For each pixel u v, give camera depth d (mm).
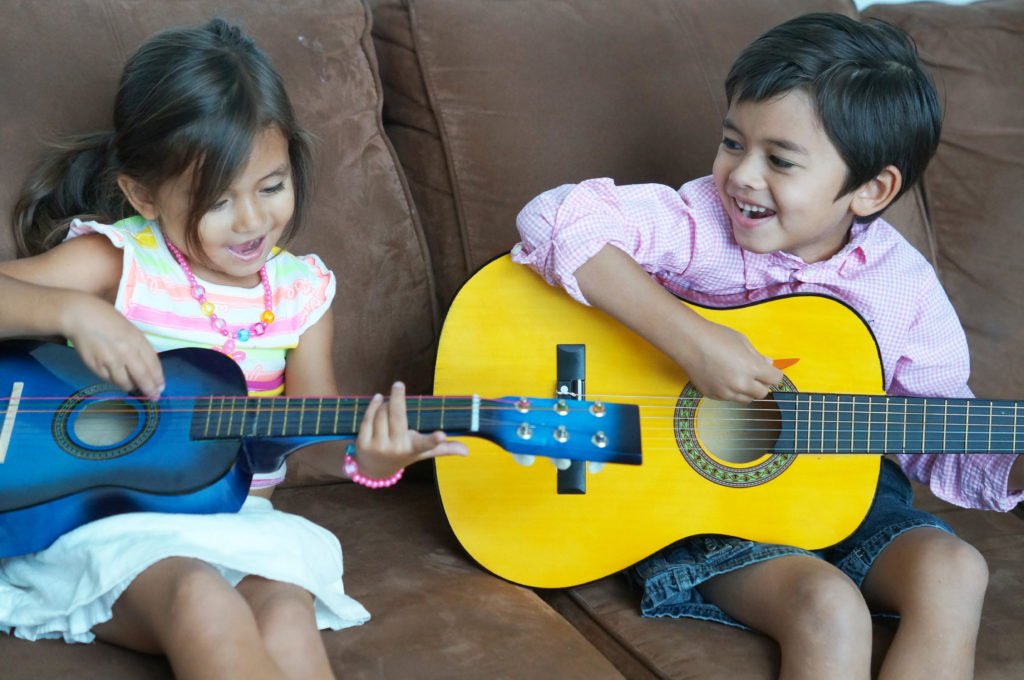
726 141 1451
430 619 1284
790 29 1410
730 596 1377
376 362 1622
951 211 1947
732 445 1465
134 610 1101
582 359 1437
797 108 1362
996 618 1415
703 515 1428
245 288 1384
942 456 1601
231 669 1021
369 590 1337
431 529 1521
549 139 1729
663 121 1786
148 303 1319
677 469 1432
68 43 1451
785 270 1540
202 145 1214
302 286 1428
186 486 1177
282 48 1596
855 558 1448
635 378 1443
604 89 1765
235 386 1251
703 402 1468
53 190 1391
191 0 1562
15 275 1261
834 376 1472
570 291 1421
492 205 1718
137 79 1259
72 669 1093
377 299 1629
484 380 1440
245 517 1217
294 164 1389
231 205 1262
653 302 1392
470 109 1719
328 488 1614
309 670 1114
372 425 1158
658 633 1349
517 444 1164
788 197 1399
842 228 1552
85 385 1235
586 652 1272
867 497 1453
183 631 1038
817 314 1479
